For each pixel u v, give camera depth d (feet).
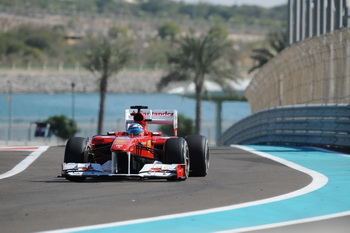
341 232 93.09
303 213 107.14
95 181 144.25
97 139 149.38
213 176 154.92
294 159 199.72
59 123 621.31
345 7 312.50
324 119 257.55
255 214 105.70
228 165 181.88
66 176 141.08
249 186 137.08
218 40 606.55
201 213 105.70
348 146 237.45
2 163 186.60
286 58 351.67
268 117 330.34
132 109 159.74
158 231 92.68
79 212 105.81
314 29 351.05
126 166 144.05
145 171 138.21
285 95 366.84
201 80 604.90
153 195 123.03
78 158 143.43
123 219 100.48
